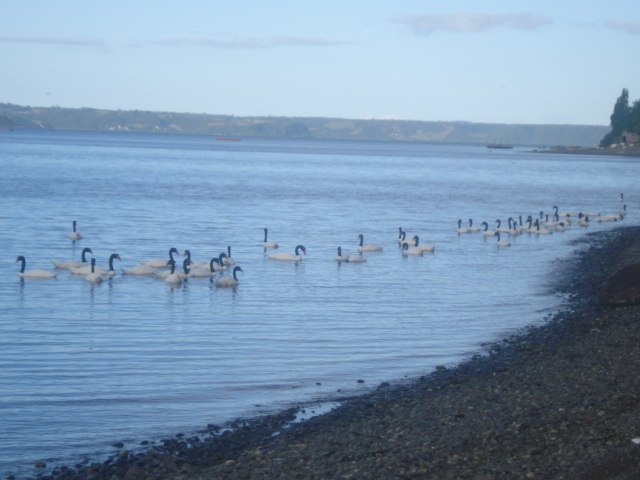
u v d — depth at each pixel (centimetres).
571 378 1900
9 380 2012
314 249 4550
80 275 3503
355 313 2869
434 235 5388
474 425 1589
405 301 3106
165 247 4425
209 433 1669
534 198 8825
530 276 3738
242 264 3950
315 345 2406
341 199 7906
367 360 2247
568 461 1334
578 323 2622
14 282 3341
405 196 8556
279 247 4544
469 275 3769
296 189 8944
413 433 1569
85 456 1542
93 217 5591
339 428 1642
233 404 1859
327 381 2042
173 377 2058
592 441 1418
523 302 3095
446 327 2658
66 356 2238
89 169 11050
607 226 6203
